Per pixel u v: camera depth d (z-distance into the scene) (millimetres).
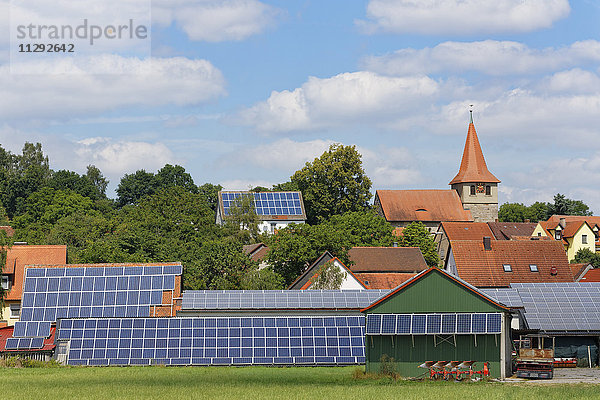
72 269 115688
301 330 101938
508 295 112312
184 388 76125
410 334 89625
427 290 91000
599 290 113625
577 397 71500
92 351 99562
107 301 110750
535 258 166625
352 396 71312
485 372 88000
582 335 107562
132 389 75250
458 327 89688
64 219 199500
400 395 72125
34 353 100812
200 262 152750
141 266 116250
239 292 113375
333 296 113438
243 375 89188
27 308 110062
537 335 103125
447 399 69938
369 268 184375
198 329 102000
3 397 69875
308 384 80625
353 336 101625
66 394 71812
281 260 163000
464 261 165250
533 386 80375
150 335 101375
